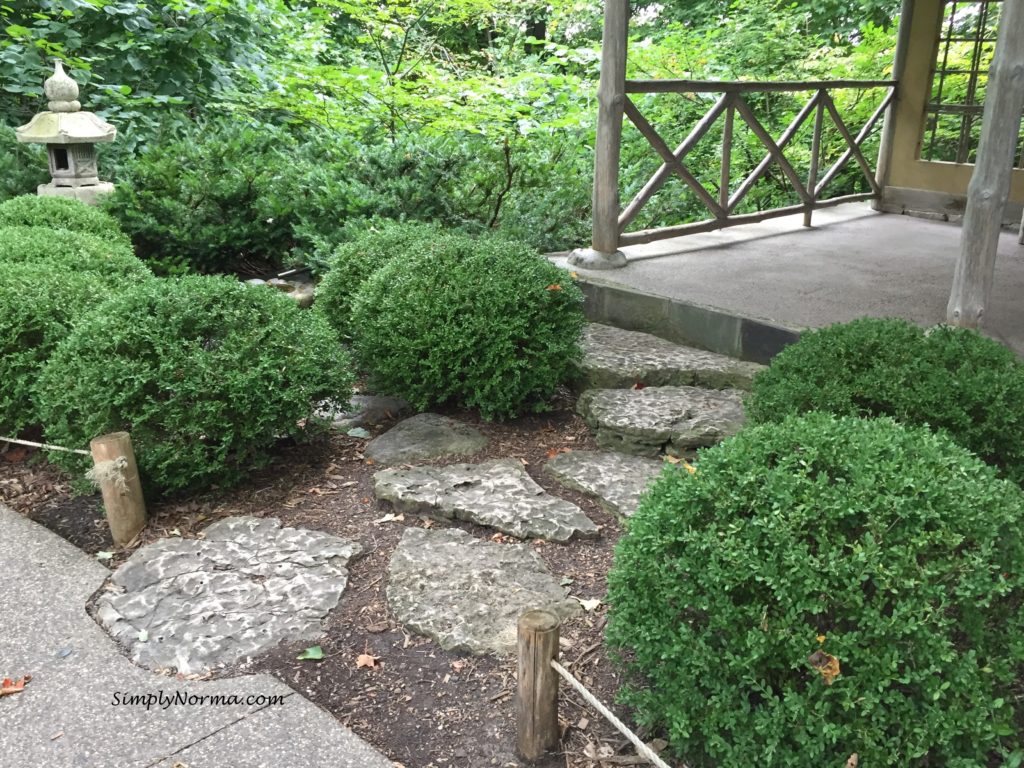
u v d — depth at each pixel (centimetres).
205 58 788
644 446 348
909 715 162
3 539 295
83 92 718
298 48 919
